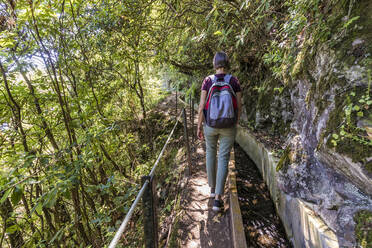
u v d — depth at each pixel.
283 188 2.52
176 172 4.37
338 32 1.64
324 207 1.74
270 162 3.11
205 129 2.38
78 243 3.60
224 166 2.34
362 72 1.36
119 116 5.73
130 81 5.35
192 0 3.49
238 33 3.50
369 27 1.42
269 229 2.59
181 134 6.48
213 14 3.01
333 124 1.48
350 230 1.40
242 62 5.16
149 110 8.70
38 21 2.73
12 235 3.08
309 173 2.10
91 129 3.19
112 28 3.76
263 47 3.59
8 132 2.88
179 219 2.68
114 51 4.13
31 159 2.31
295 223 2.16
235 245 1.97
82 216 3.27
